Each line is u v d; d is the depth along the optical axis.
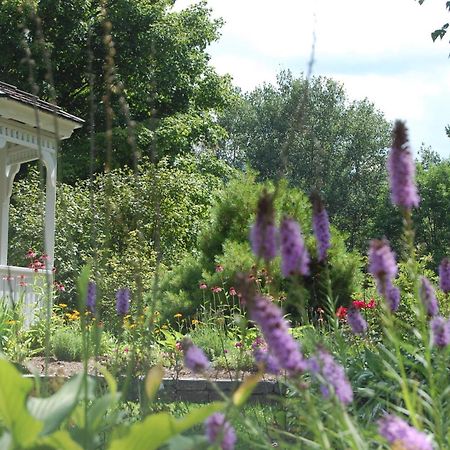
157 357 9.23
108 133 3.75
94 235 3.69
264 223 2.32
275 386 7.24
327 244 3.32
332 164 57.75
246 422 2.64
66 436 2.20
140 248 4.02
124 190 17.89
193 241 25.05
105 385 5.22
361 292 12.37
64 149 26.67
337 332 3.96
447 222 45.75
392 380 4.70
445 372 3.15
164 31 28.84
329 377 2.42
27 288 12.91
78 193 19.77
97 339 3.13
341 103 59.75
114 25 28.14
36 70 26.31
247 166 14.98
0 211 15.29
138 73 28.36
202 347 10.23
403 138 2.89
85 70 27.45
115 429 2.25
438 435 2.71
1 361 2.14
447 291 3.85
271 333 2.07
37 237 18.81
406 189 2.91
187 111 31.23
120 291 4.66
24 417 2.19
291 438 4.02
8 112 13.12
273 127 61.03
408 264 3.07
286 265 2.40
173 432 2.11
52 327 11.26
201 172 30.48
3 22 25.78
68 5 27.23
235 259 13.05
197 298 13.16
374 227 48.00
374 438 2.63
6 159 15.41
